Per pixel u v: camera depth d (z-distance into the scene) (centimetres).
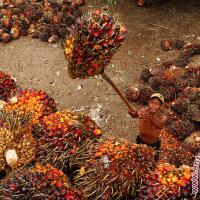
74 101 622
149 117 432
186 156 488
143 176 395
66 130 420
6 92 542
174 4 812
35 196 363
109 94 627
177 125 548
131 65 677
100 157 398
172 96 604
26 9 775
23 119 442
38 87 646
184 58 662
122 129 578
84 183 393
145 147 413
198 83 609
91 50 340
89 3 816
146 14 787
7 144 417
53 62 691
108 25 339
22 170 385
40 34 729
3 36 729
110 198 386
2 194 364
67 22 743
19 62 695
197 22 764
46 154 417
